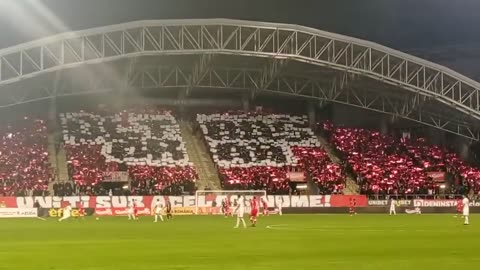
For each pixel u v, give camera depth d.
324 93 96.38
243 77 96.38
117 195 79.19
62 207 75.06
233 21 83.12
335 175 89.62
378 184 87.44
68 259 25.59
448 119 98.88
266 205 77.38
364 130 102.50
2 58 79.56
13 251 29.58
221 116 101.94
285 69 92.12
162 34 82.94
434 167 93.12
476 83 89.12
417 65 89.69
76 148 89.88
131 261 24.67
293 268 22.06
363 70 86.75
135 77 91.75
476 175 92.31
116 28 80.62
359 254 27.50
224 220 64.81
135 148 91.81
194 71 92.44
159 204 63.97
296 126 101.81
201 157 92.56
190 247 31.50
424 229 48.09
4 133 91.25
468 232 44.47
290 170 90.50
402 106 98.56
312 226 52.41
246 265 23.08
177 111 102.94
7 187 78.50
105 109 100.38
